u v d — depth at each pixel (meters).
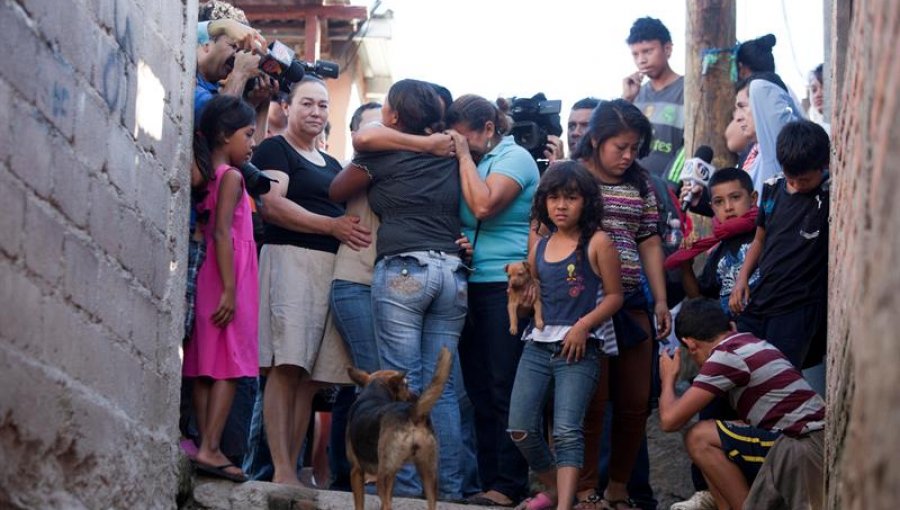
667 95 9.80
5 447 3.83
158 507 5.43
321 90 6.88
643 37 9.77
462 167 6.41
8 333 3.84
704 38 9.91
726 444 5.74
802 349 6.28
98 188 4.69
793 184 6.40
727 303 6.96
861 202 3.60
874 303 2.90
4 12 3.80
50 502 4.19
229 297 5.88
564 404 5.84
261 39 6.63
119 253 4.94
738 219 7.02
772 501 5.50
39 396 4.09
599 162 6.44
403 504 5.91
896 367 2.51
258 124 7.53
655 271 6.49
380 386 5.68
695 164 8.04
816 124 6.32
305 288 6.44
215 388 5.88
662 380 5.89
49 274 4.19
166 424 5.58
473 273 6.48
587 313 5.89
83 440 4.52
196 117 6.20
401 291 6.20
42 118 4.12
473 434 6.84
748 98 8.61
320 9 14.70
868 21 3.63
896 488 2.43
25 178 3.98
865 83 3.68
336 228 6.45
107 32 4.78
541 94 7.32
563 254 5.97
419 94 6.53
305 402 6.50
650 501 6.61
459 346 6.63
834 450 4.43
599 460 6.56
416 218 6.32
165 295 5.56
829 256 5.48
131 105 5.08
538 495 6.02
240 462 6.16
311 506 5.87
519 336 6.43
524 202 6.58
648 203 6.50
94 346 4.64
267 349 6.39
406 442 5.28
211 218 6.00
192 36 6.00
